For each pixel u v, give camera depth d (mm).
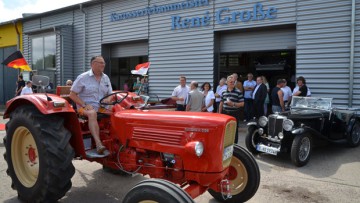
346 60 8586
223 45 11188
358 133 7680
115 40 13812
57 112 3535
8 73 19750
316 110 7191
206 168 2975
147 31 12711
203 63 11211
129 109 4039
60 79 15141
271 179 5047
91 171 5188
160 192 2576
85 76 4109
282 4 9500
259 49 10500
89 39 14797
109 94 4152
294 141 5809
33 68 17000
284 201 4082
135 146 3457
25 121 3705
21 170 3955
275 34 10172
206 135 2967
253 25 10070
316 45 9008
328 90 8875
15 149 4000
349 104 8547
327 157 6559
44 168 3465
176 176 3186
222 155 3021
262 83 9719
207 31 11055
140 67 11195
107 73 14719
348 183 4855
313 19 9023
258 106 9711
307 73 9180
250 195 3719
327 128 6980
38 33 16344
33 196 3635
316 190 4527
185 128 3088
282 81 8672
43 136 3520
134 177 4895
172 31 11961
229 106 6191
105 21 14109
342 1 8562
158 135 3260
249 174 3719
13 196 4113
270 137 6406
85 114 3830
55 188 3490
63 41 15008
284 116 6305
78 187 4453
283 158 6473
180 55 11789
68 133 3676
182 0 11578
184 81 8398
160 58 12391
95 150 3877
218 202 3951
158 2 12289
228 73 13625
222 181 3188
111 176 4941
